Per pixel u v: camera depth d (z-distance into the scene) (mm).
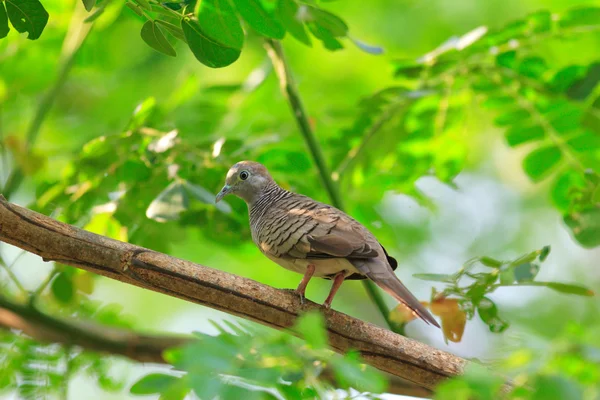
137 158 10789
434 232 18094
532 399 5785
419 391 9312
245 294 8156
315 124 13102
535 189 19672
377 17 18406
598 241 10562
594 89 11055
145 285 8055
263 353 6141
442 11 18266
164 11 7453
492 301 8922
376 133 12383
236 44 7277
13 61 14375
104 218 10602
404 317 9578
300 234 9078
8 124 16375
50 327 10438
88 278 10820
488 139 18875
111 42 15516
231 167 11078
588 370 6574
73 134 17094
